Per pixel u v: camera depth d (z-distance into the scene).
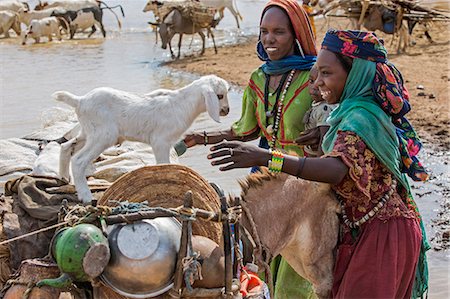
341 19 23.27
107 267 3.11
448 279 5.62
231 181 7.54
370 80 3.60
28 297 3.19
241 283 3.33
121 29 26.67
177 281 3.12
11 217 3.94
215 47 19.19
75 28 23.98
